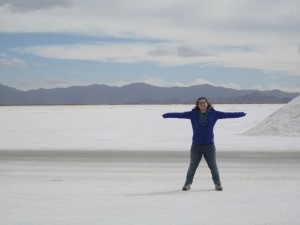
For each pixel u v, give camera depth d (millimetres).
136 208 6770
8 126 37031
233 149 17547
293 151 16703
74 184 9250
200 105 8383
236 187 8727
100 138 24672
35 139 24047
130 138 24594
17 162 13828
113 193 8117
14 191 8359
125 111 84750
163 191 8344
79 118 52312
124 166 12633
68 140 23297
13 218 6145
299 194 7910
